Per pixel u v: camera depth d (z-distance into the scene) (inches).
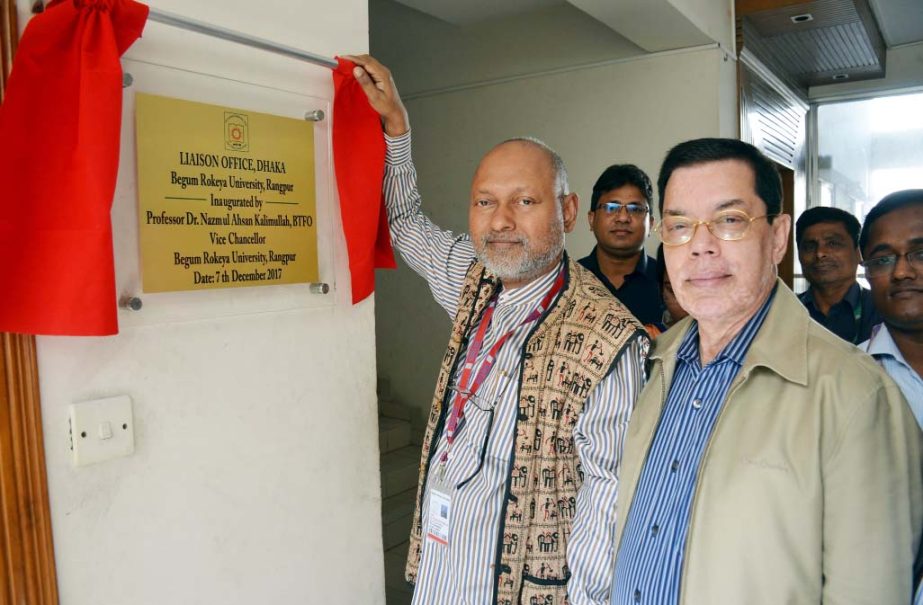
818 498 34.1
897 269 46.1
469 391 55.9
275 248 51.6
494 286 60.1
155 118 43.2
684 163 39.7
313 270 55.1
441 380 60.2
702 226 38.8
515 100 154.0
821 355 36.2
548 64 149.6
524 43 152.1
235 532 50.2
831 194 205.8
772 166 39.5
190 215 45.5
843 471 33.5
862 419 33.6
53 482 39.5
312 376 56.1
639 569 40.7
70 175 36.8
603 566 47.1
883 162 197.5
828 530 34.0
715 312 39.3
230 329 49.3
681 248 39.8
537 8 149.0
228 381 49.3
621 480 44.6
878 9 157.8
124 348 42.8
